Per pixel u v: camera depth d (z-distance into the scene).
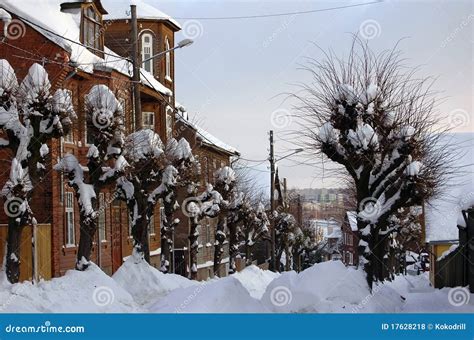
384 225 25.02
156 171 29.11
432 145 27.44
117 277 27.52
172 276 30.12
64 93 22.19
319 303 20.75
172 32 49.72
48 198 29.42
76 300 19.78
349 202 49.50
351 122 24.44
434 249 43.19
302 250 92.81
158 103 43.56
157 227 45.19
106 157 25.16
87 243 24.06
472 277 30.48
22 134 21.17
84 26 34.91
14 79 21.28
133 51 27.47
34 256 22.75
